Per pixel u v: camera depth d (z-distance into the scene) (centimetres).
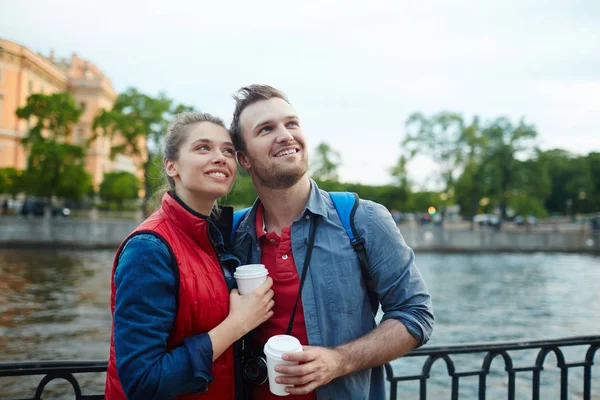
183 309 161
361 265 183
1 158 4406
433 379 743
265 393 181
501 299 1545
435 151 4012
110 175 4122
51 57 6006
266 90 194
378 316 970
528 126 4147
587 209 5778
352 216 188
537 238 3472
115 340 151
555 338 271
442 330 1107
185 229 174
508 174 4225
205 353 152
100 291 1451
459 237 3381
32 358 796
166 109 3400
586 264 2728
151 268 155
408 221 4366
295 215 196
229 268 191
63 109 3172
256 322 167
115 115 3294
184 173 178
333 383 173
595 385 689
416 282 185
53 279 1672
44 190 3095
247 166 200
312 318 175
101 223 2877
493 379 736
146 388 144
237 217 219
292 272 184
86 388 651
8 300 1296
